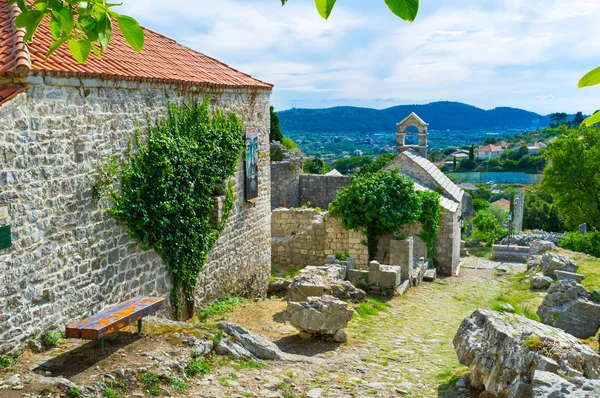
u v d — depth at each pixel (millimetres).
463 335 8484
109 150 9203
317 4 2320
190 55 14672
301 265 21734
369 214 20250
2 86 7348
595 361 6562
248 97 14781
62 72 7871
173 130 11109
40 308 7812
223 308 12867
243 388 7406
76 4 3109
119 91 9414
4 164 7137
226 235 13656
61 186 8148
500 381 6977
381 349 10984
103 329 7457
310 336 11055
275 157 35688
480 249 36812
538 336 6988
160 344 8188
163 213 10539
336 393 7738
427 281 22328
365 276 17500
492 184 103875
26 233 7520
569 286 15594
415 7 2109
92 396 6344
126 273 9797
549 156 43906
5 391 6172
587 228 44281
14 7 9133
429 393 8031
